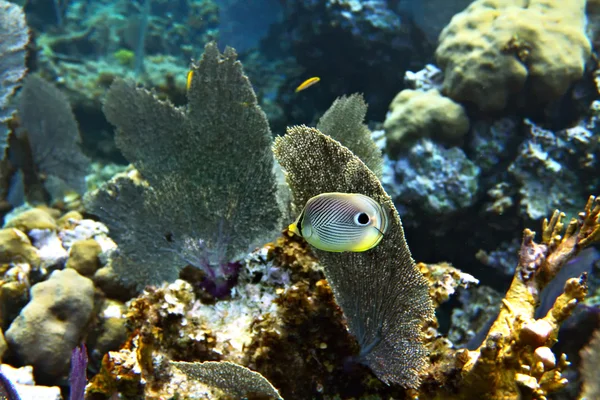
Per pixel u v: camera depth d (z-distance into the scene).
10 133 1.44
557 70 1.45
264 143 0.70
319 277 0.62
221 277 0.66
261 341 0.58
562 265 0.55
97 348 0.91
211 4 4.52
